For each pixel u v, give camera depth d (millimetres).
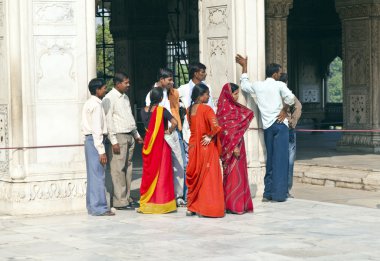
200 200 9914
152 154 10219
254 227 9133
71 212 10258
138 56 26172
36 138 10188
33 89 10188
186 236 8617
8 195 10117
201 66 10922
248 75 11492
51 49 10281
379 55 19203
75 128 10383
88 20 10445
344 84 19781
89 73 10453
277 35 18922
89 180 10086
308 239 8352
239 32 11398
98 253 7793
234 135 10141
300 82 27953
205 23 11938
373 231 8805
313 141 22750
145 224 9430
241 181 10141
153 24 26219
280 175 11086
